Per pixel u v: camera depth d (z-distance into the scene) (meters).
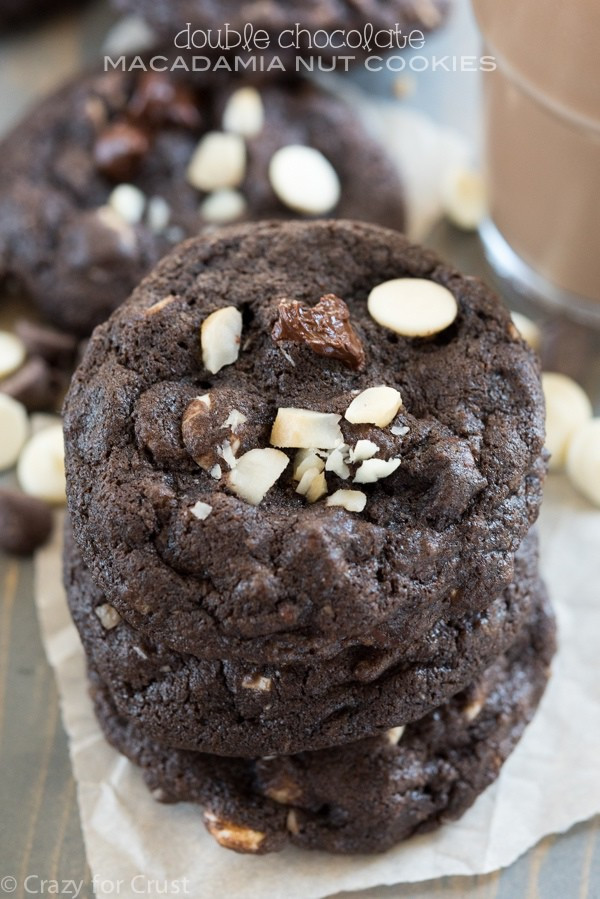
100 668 0.27
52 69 0.39
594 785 0.29
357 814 0.28
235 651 0.25
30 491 0.33
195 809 0.29
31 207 0.34
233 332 0.27
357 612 0.25
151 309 0.27
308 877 0.28
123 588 0.25
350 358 0.27
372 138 0.36
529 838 0.29
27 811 0.30
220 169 0.35
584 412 0.33
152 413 0.26
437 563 0.26
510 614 0.27
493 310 0.27
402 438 0.26
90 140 0.35
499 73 0.31
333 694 0.26
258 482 0.26
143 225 0.34
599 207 0.32
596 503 0.33
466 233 0.37
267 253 0.28
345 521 0.25
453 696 0.28
